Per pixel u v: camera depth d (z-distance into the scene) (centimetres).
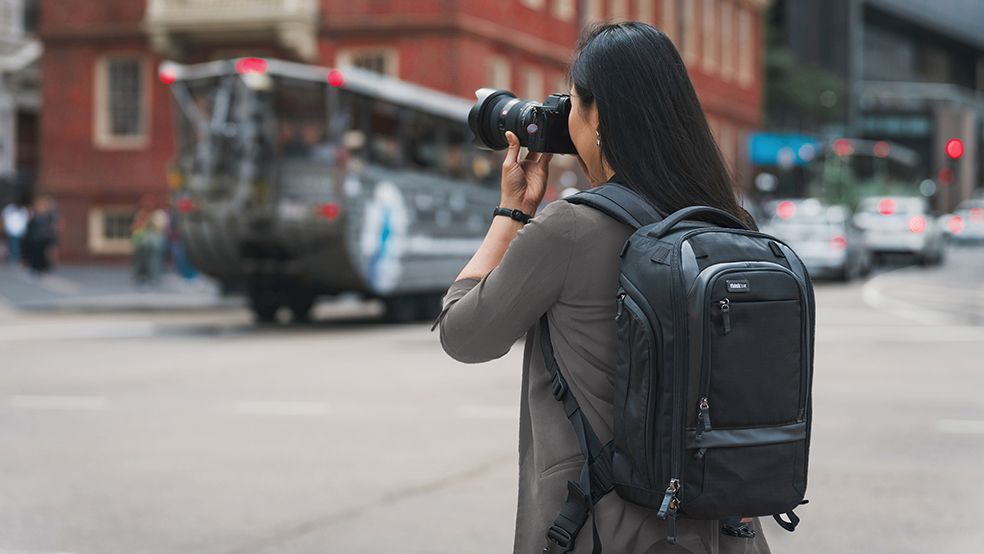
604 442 250
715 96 5356
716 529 251
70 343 1709
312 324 2141
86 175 3625
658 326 235
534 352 263
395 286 2091
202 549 607
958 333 1806
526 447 265
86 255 3638
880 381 1266
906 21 11319
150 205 3180
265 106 1927
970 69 13350
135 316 2281
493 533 639
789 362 240
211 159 1956
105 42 3591
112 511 689
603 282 252
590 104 264
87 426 980
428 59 3347
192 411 1059
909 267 4334
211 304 2484
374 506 699
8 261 3706
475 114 281
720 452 233
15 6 4741
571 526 247
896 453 866
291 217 1923
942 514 686
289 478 777
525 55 3753
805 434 243
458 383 1255
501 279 254
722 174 264
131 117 3594
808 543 624
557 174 3172
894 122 8419
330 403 1109
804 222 3306
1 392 1184
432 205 2208
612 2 4362
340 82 1905
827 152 5619
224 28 3341
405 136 2122
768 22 8775
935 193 7750
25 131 4869
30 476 785
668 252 238
